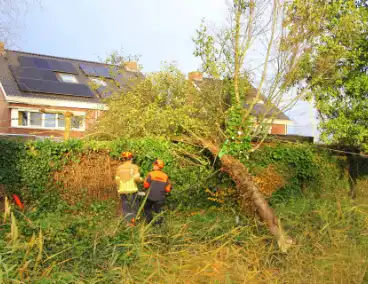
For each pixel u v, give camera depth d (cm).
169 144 962
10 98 2020
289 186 1082
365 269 558
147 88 1149
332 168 1250
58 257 523
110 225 629
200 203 931
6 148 806
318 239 649
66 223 642
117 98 1201
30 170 822
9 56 2375
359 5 1242
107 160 897
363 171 1371
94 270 504
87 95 2225
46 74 2294
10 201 795
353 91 1233
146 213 776
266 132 1023
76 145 867
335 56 1143
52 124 2148
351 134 1255
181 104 1130
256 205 759
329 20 1163
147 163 921
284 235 649
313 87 1198
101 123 1127
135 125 1010
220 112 1023
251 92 1070
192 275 524
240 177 832
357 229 716
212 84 1086
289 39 1014
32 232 575
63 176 854
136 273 513
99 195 882
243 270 545
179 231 653
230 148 928
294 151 1131
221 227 702
